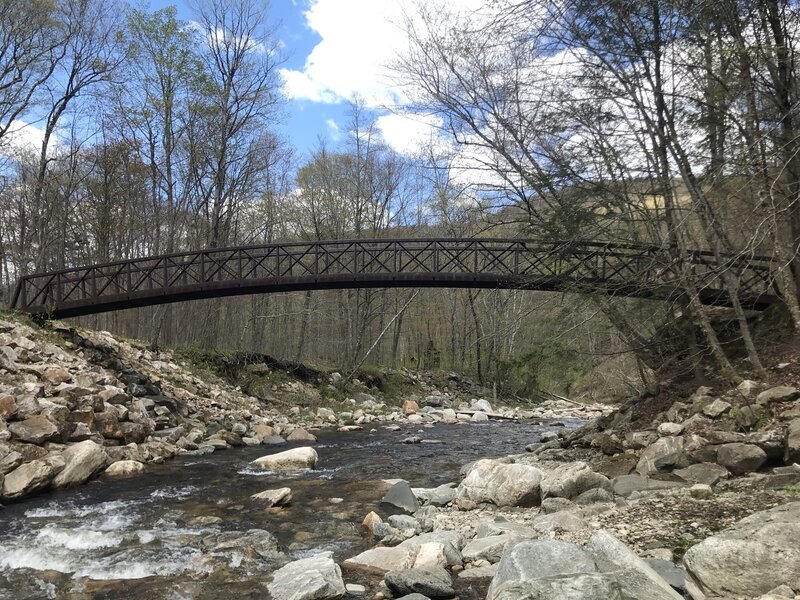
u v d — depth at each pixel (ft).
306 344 115.96
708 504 21.06
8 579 17.80
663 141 32.94
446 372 106.73
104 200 86.17
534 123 37.37
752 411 27.45
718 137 31.48
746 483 22.72
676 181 33.37
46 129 75.31
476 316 102.42
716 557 13.58
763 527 13.88
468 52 39.32
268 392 73.15
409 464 40.63
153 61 72.23
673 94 31.73
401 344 135.64
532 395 103.30
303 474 36.17
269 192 100.01
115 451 36.06
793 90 29.91
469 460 42.45
